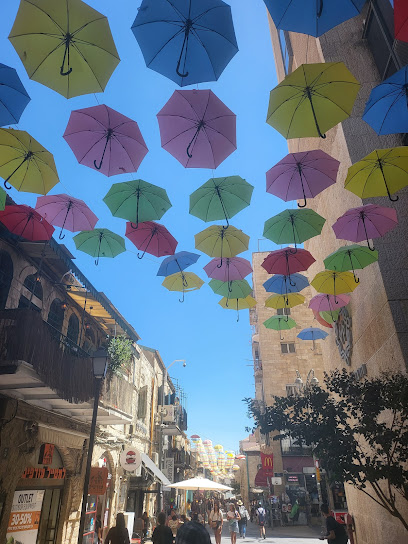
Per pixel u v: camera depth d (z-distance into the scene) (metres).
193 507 23.41
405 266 8.18
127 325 15.54
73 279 12.10
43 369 8.29
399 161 5.64
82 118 5.22
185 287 9.10
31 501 9.75
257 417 7.87
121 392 13.25
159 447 24.23
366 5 10.24
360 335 9.79
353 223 7.08
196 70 4.27
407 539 7.24
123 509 16.72
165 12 4.01
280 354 32.12
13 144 5.21
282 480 28.45
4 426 8.48
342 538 8.08
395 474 5.76
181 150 5.20
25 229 7.65
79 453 12.07
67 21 3.99
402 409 6.00
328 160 6.00
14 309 8.11
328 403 7.48
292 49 15.15
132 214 6.63
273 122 5.04
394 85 4.78
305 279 9.63
